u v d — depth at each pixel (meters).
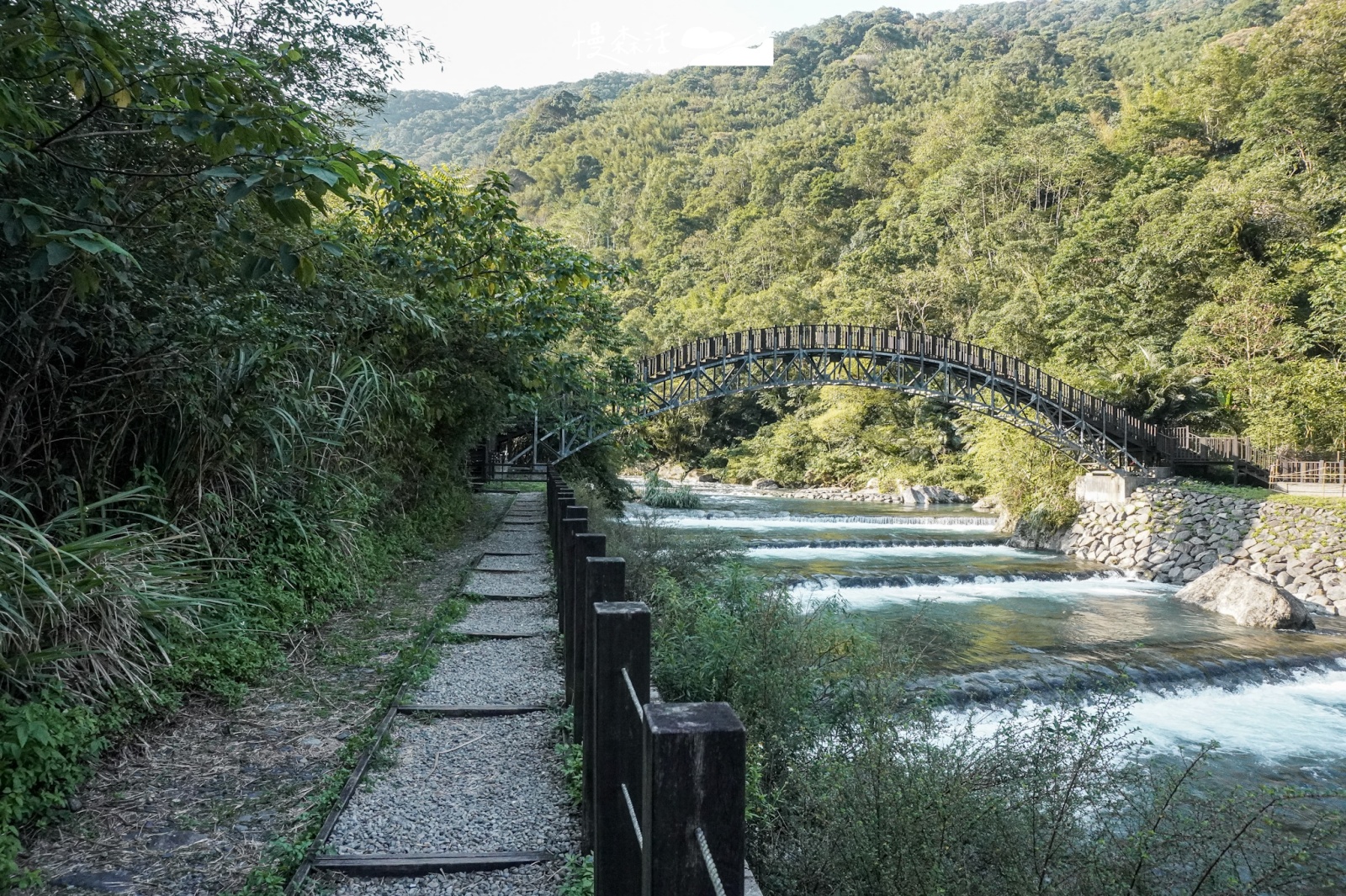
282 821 3.46
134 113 4.10
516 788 3.79
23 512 4.62
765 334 29.80
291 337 6.05
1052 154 64.94
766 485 55.12
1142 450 28.00
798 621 6.45
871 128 97.81
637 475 60.56
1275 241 38.84
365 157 3.59
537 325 11.29
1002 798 3.73
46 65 3.36
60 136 3.36
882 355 30.08
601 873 2.62
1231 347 34.34
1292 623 14.84
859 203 84.12
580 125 163.50
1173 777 4.89
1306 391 28.16
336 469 8.08
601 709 2.67
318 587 6.80
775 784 4.23
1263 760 8.70
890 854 3.19
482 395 11.97
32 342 4.58
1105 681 10.64
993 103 82.56
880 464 50.78
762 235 84.31
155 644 4.73
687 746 1.42
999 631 14.06
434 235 8.62
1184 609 16.52
